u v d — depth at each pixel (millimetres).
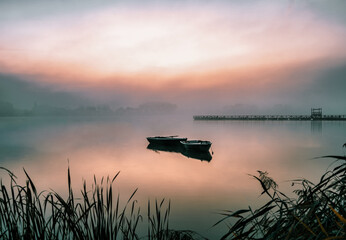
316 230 1255
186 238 2498
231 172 15570
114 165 18297
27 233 1802
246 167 16812
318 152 22031
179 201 10312
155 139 27125
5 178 14336
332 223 1261
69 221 1855
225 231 7191
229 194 11148
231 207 9469
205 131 46125
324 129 46156
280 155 20906
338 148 24109
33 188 1858
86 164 18719
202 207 9531
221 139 32469
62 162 19516
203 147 20672
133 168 17250
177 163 18672
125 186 12805
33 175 15188
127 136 39750
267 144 27406
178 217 8414
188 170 16391
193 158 20484
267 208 1423
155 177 14695
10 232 1815
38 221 1844
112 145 28984
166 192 11711
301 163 17484
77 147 27484
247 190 11680
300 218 1331
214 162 18656
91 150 25406
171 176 14883
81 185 12945
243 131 44375
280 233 1338
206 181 13609
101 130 54188
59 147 27547
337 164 16312
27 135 42219
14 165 18422
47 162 19500
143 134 43344
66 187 12547
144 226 7082
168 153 23203
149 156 21797
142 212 8602
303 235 1254
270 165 17141
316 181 12602
